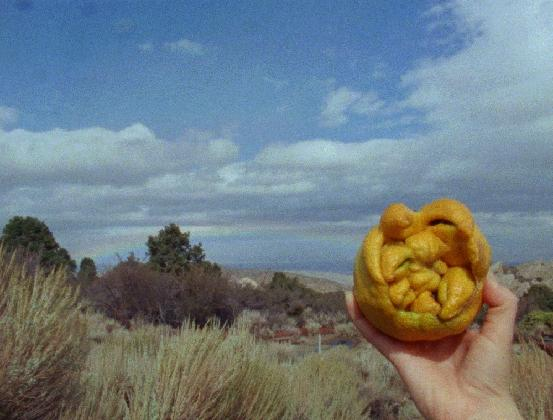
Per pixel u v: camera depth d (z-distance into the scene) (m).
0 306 0.68
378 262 0.34
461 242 0.34
